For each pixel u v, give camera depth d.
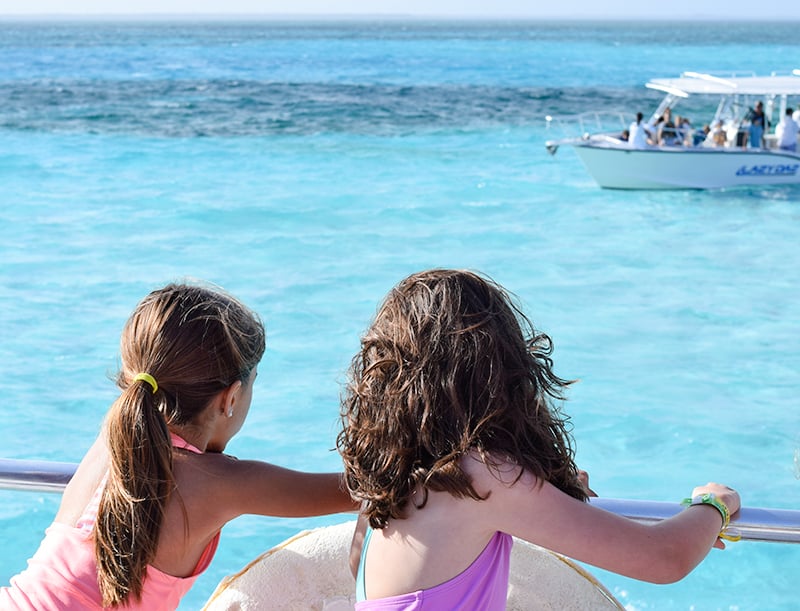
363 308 10.28
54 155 20.31
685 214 15.45
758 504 6.15
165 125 25.23
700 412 7.61
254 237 13.55
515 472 1.40
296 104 30.70
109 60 55.44
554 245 13.43
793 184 17.02
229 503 1.65
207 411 1.65
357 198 16.44
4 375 8.12
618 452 6.91
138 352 1.62
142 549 1.56
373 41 103.94
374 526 1.48
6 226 13.89
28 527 5.14
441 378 1.39
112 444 1.57
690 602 4.69
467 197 16.72
